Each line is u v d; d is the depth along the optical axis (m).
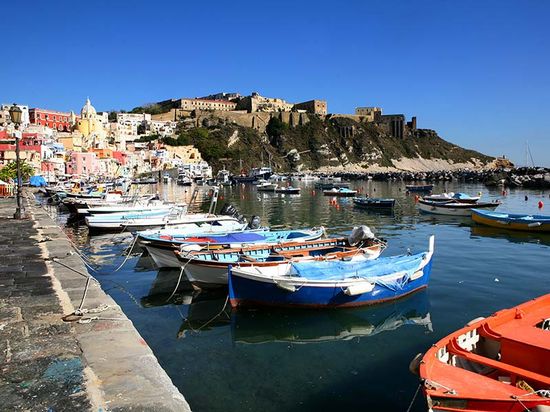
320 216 43.88
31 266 13.33
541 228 29.50
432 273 18.44
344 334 12.38
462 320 13.10
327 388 9.27
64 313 8.95
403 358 10.73
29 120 151.88
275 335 12.37
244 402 8.73
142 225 31.45
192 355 11.09
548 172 103.56
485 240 27.14
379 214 44.84
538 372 7.49
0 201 43.41
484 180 110.12
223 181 113.75
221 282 16.02
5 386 5.92
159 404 5.58
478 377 6.98
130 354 7.02
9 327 8.12
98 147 137.25
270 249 18.19
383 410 8.42
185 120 197.25
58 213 43.41
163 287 17.38
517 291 15.80
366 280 14.03
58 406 5.44
